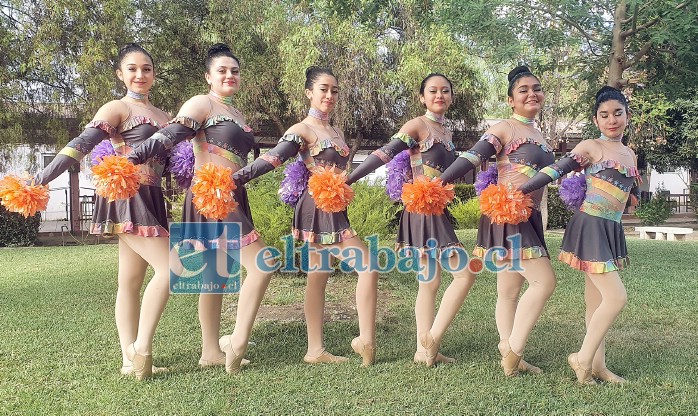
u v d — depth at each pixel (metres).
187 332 4.86
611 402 3.31
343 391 3.49
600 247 3.54
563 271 7.60
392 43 12.83
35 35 10.73
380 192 7.32
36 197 3.34
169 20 12.52
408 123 3.99
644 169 19.31
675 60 8.59
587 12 8.30
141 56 3.80
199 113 3.66
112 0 10.80
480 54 12.72
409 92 12.59
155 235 3.64
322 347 4.14
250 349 4.42
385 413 3.15
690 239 12.74
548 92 14.39
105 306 5.83
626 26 8.44
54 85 11.39
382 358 4.18
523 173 3.76
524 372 3.87
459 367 3.95
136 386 3.56
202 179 3.40
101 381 3.66
